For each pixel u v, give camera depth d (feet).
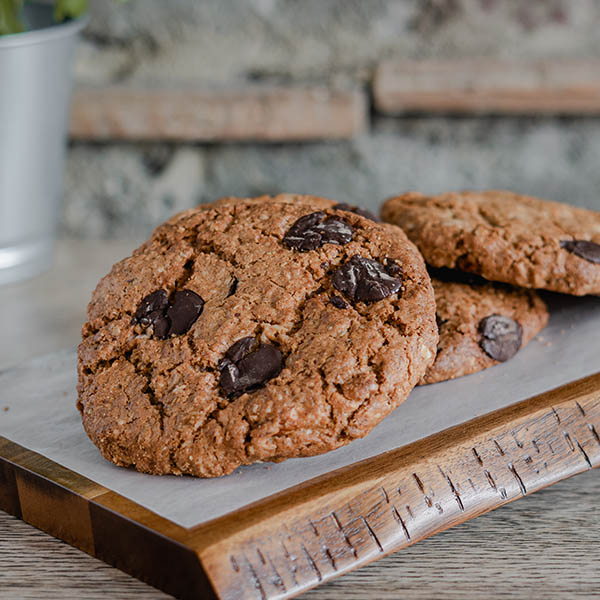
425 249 1.47
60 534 1.30
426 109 2.21
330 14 2.21
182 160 2.29
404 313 1.31
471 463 1.31
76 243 2.22
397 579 1.26
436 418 1.36
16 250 1.98
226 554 1.18
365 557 1.24
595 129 2.28
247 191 2.33
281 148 2.29
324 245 1.37
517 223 1.50
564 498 1.37
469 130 2.29
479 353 1.45
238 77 2.25
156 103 2.16
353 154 2.30
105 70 2.23
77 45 2.20
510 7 2.20
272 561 1.20
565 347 1.49
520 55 2.23
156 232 1.45
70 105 2.03
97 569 1.26
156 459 1.27
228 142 2.29
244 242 1.39
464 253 1.46
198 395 1.28
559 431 1.36
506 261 1.45
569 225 1.51
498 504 1.31
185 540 1.19
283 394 1.26
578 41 2.22
